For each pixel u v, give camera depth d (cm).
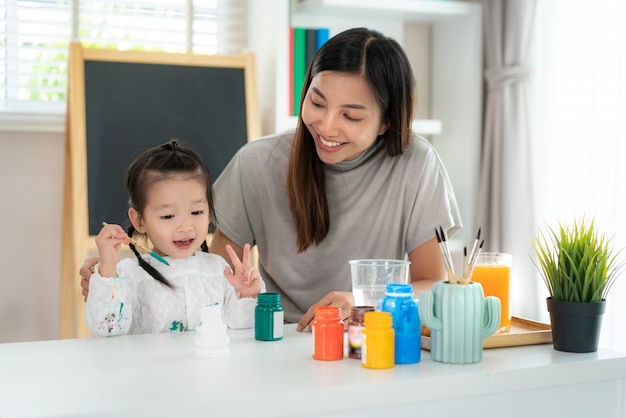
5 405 91
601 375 116
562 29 263
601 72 245
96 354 118
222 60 270
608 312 239
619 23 239
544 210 270
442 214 171
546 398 113
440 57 304
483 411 108
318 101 154
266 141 179
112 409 89
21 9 271
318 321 115
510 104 279
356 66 152
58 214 270
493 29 285
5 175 265
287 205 174
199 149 261
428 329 127
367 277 126
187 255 150
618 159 238
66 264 254
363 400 100
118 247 137
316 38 266
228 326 145
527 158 273
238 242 180
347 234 172
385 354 109
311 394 97
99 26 279
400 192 171
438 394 104
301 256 174
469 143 289
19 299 268
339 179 170
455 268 291
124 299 136
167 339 130
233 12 297
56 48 276
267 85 280
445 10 282
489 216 289
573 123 258
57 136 270
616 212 238
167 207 146
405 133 166
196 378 103
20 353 119
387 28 297
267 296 130
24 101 274
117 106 254
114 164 250
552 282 125
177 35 291
